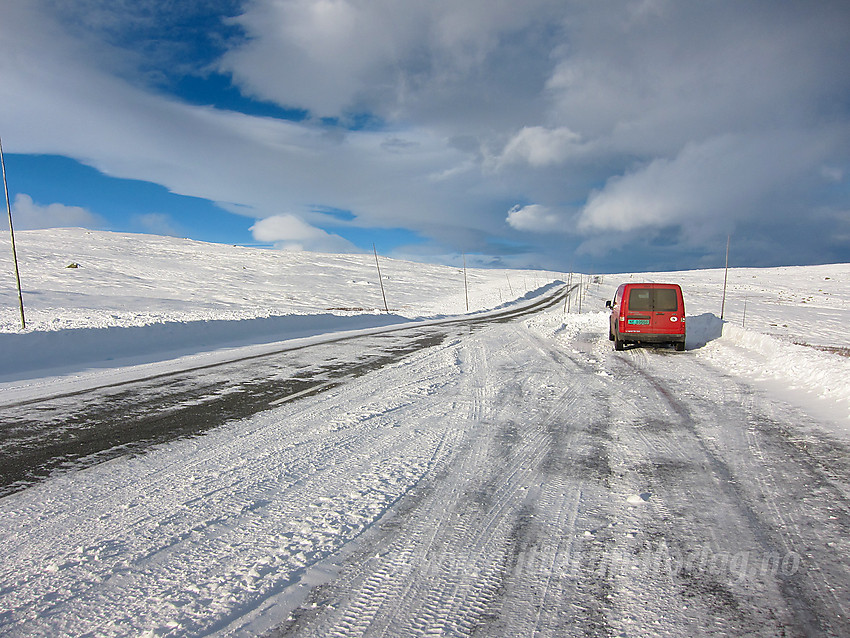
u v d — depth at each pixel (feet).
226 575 8.32
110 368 30.83
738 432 17.20
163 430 17.26
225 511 10.85
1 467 13.61
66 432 16.98
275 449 15.19
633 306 41.27
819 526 10.09
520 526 10.16
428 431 17.21
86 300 96.89
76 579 8.21
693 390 24.94
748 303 170.30
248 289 157.38
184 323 44.98
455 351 39.81
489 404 21.48
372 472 13.24
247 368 31.07
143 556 8.95
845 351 45.16
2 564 8.68
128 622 7.08
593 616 7.22
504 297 163.22
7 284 114.42
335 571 8.49
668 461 14.17
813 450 15.14
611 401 22.30
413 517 10.58
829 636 6.73
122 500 11.43
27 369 29.89
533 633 6.85
